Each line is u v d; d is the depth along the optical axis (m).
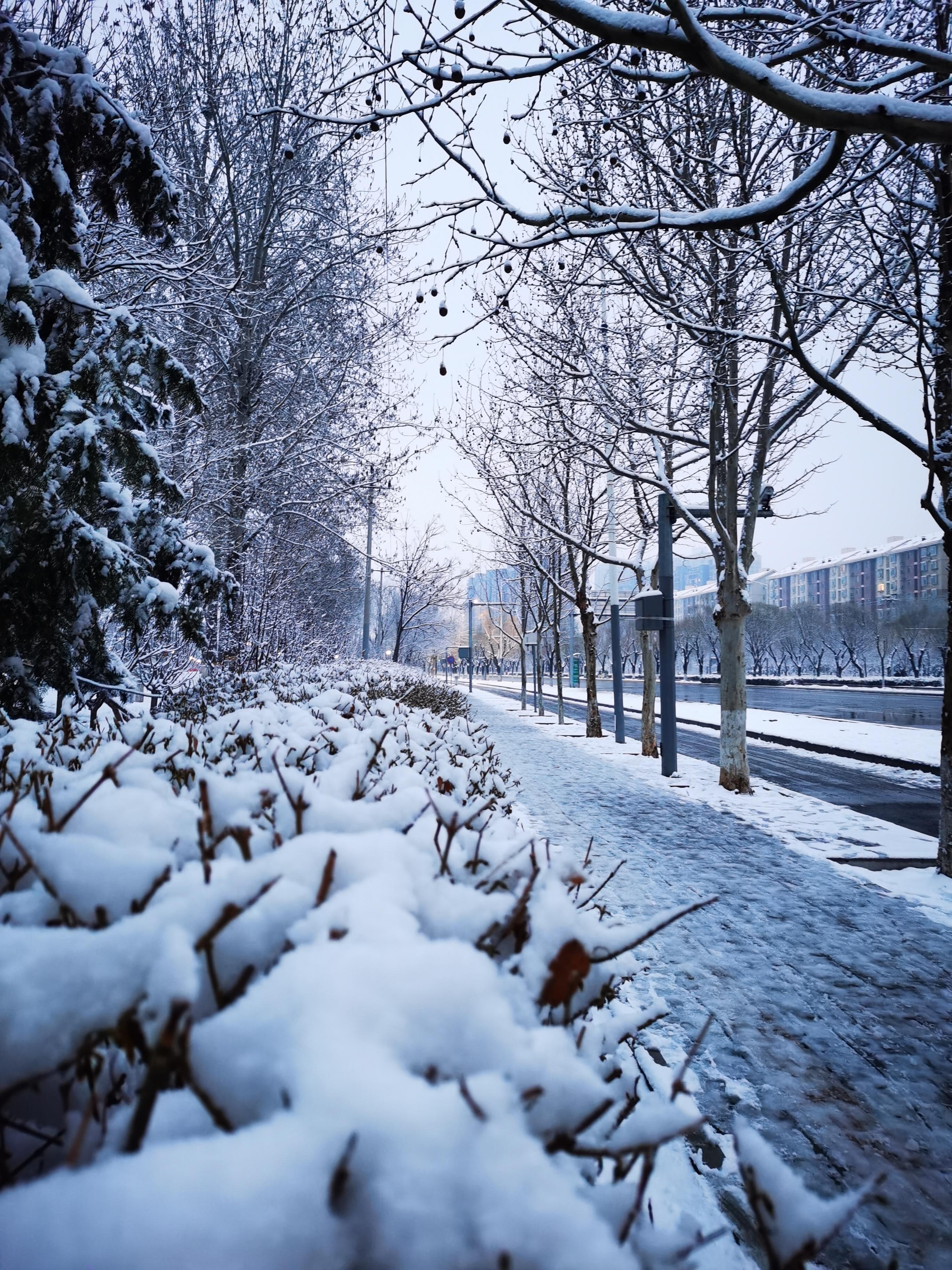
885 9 6.06
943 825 6.77
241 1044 0.68
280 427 17.05
